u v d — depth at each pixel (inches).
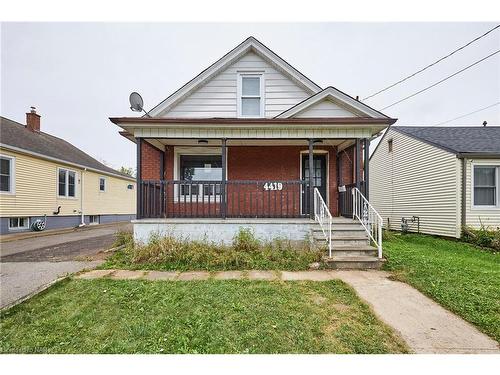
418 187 466.0
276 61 360.5
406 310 144.1
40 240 391.9
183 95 362.3
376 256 241.3
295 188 355.6
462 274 204.4
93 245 341.1
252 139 301.4
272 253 248.7
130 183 917.2
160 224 277.9
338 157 364.2
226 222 279.4
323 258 231.0
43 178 527.5
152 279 196.7
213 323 128.6
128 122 277.3
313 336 118.0
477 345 111.7
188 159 371.9
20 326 127.6
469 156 375.2
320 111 327.6
